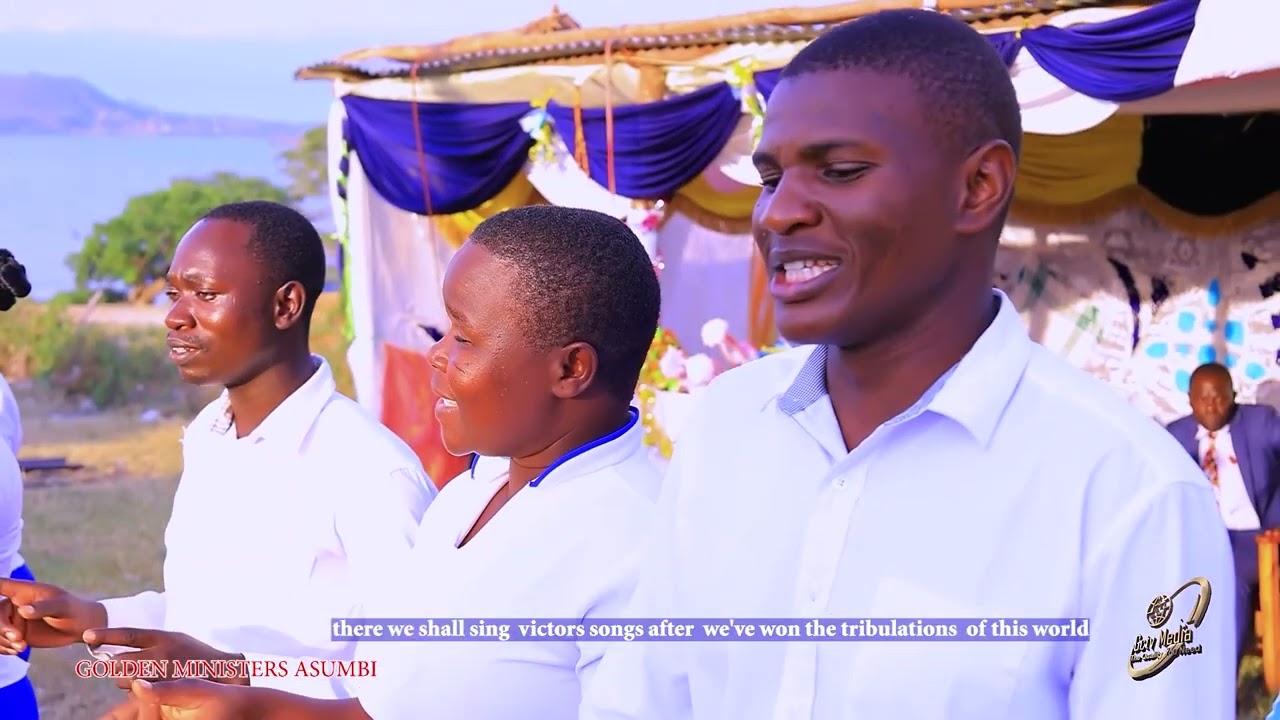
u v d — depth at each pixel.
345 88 7.87
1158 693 1.28
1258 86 5.53
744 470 1.56
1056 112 5.29
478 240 1.90
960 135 1.34
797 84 1.38
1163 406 7.84
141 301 29.89
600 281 1.87
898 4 5.54
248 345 2.58
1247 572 6.09
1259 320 7.53
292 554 2.52
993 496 1.36
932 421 1.41
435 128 7.33
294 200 38.31
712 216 7.87
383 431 2.60
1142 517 1.29
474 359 1.87
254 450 2.58
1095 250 8.01
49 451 13.95
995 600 1.34
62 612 2.41
